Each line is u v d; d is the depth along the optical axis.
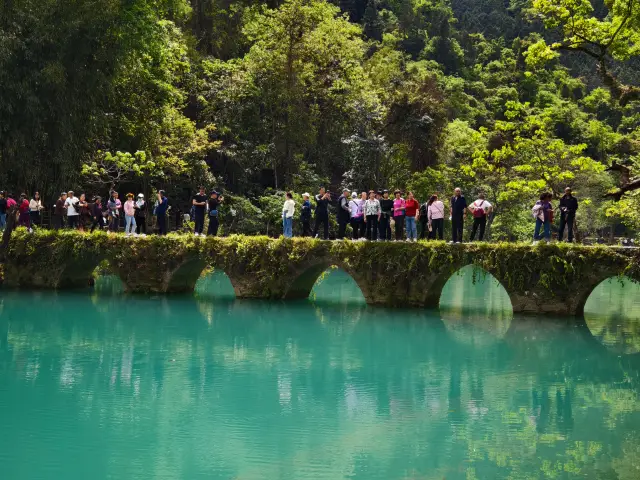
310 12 48.03
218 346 19.95
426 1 144.38
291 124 48.09
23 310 24.81
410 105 52.53
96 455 11.64
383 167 50.34
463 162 54.09
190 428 13.03
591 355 19.34
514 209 51.09
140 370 17.17
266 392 15.52
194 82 49.41
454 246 23.80
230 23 59.81
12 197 33.38
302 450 12.02
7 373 16.67
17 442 12.18
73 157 33.94
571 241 23.56
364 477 10.64
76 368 17.27
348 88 50.88
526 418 13.93
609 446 12.34
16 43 30.36
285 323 23.27
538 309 23.05
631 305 31.88
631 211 30.97
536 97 105.94
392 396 15.37
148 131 41.28
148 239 28.33
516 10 161.62
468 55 137.88
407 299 24.94
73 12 32.28
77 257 28.88
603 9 126.19
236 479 10.62
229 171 50.47
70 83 32.72
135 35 35.72
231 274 27.33
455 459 11.65
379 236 25.91
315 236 26.69
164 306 26.03
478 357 19.02
